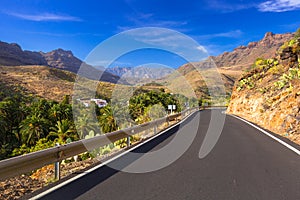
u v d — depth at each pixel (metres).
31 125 57.47
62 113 66.12
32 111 67.19
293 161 8.17
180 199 5.05
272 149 10.24
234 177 6.50
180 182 6.16
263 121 22.62
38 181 7.05
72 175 6.91
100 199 5.08
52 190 5.64
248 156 8.98
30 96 119.69
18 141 62.88
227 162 8.14
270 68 37.75
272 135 14.68
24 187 6.39
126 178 6.57
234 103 42.69
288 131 15.06
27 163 5.78
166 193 5.40
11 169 5.34
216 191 5.48
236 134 15.16
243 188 5.66
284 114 17.83
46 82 157.00
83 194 5.37
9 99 81.00
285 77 25.33
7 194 5.75
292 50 31.50
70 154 7.44
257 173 6.84
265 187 5.71
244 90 41.03
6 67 185.12
